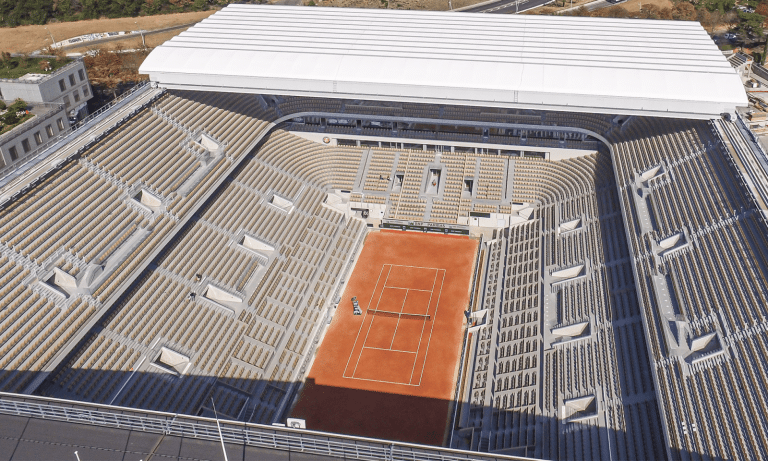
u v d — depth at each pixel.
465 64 87.38
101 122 84.81
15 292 62.72
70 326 63.00
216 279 78.88
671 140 86.50
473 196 102.00
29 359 59.06
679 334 59.06
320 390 74.50
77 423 44.47
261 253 85.94
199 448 42.72
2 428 43.94
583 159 99.50
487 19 105.69
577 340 69.25
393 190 104.75
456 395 73.38
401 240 101.38
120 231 73.88
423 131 106.06
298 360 76.38
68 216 71.38
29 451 42.34
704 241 67.69
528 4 194.00
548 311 75.62
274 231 90.19
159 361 69.00
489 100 84.81
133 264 71.38
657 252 71.12
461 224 101.31
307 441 42.62
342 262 93.75
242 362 72.00
